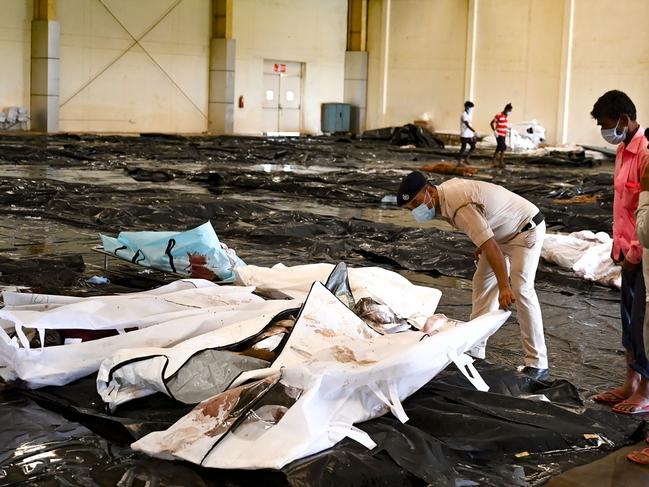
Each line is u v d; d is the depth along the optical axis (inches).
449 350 154.3
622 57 973.8
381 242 358.0
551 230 422.9
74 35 964.0
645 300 159.0
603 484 136.6
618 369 205.3
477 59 1107.9
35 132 925.2
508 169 764.6
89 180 542.0
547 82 1042.7
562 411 156.6
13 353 160.4
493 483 133.1
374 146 997.8
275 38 1144.8
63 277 255.0
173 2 1042.7
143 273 267.3
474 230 174.2
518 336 226.1
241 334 165.8
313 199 511.5
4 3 913.5
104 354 165.2
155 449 132.7
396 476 128.7
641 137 166.1
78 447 137.9
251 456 128.1
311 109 1202.0
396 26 1186.6
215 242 248.8
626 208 167.5
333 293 191.5
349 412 141.6
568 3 1007.6
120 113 1016.9
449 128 1150.3
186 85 1074.7
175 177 576.1
